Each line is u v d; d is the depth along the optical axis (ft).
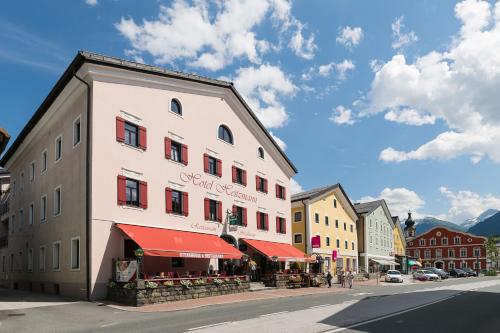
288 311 61.05
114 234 80.23
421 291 110.32
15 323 50.75
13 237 123.95
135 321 51.96
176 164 96.32
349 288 126.72
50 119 98.78
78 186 82.69
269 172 132.46
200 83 105.81
